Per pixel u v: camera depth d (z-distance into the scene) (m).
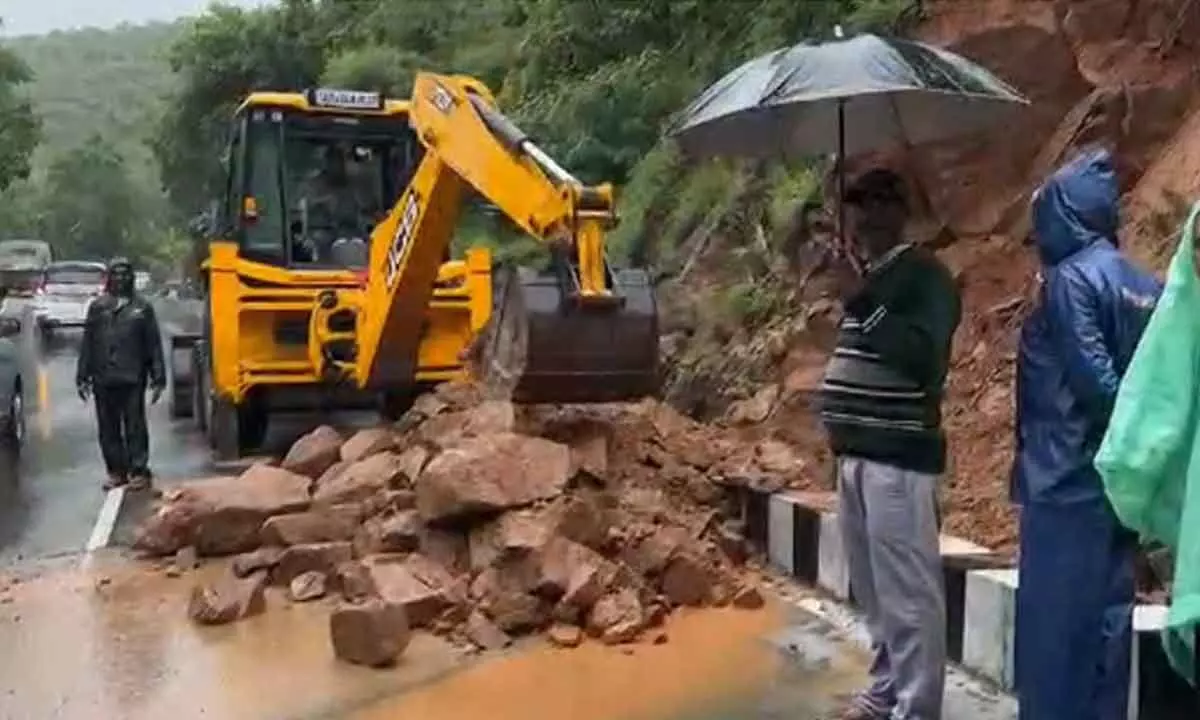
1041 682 4.34
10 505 10.45
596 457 7.76
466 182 8.53
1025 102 5.43
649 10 16.69
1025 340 4.44
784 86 5.14
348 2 29.50
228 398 11.42
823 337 9.55
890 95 5.49
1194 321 3.89
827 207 9.92
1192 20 8.56
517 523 6.92
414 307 9.93
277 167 11.43
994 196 9.10
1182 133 8.34
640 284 7.78
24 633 6.93
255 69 30.33
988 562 6.14
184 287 38.22
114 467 11.16
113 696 5.94
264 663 6.36
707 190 12.59
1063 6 9.07
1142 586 5.43
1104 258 4.24
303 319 11.28
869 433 4.92
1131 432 3.89
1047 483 4.30
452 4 24.47
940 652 4.96
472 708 5.66
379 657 6.26
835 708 5.56
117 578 8.05
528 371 7.52
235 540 8.38
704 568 7.11
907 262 4.95
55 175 93.06
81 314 26.77
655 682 5.95
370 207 11.80
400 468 8.17
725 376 10.29
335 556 7.60
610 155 15.27
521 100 17.77
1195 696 4.79
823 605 7.08
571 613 6.61
